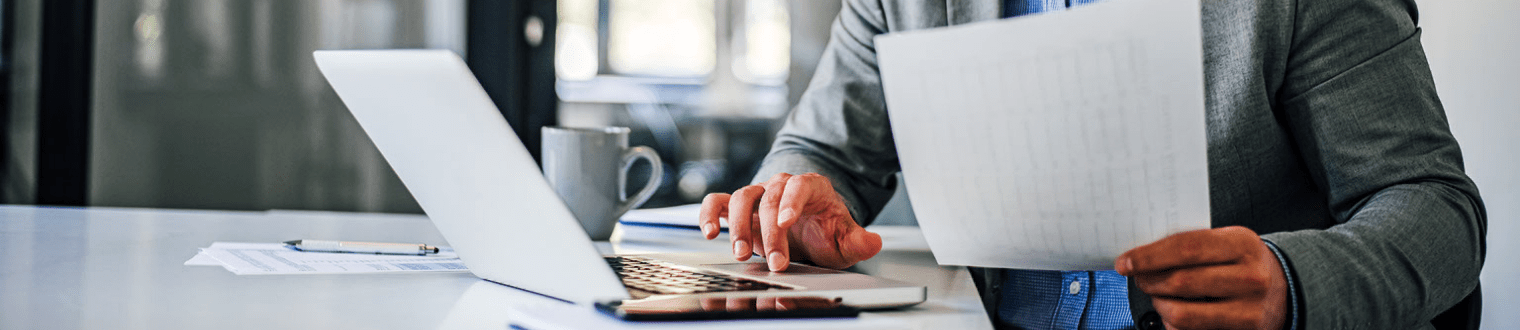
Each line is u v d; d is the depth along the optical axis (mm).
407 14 4195
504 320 414
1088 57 433
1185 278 501
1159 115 443
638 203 862
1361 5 704
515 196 432
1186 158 456
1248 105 735
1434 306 623
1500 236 1259
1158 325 708
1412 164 671
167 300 448
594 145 819
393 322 406
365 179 4312
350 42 4227
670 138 5547
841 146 959
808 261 668
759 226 677
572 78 5410
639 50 5504
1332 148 702
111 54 4012
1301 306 530
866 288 458
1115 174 470
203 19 4145
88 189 3891
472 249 516
